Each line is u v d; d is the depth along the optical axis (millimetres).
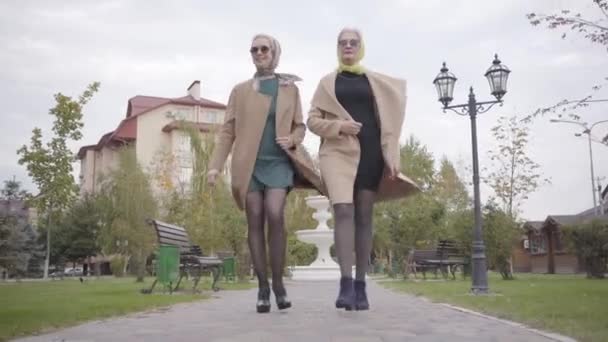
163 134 46031
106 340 3248
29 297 7602
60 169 23188
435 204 16609
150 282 16406
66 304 5992
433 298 7059
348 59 5027
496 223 16266
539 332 3592
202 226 16906
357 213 4926
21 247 23172
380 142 4930
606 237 17281
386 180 5012
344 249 4633
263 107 4938
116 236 29016
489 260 16531
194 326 3900
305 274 16375
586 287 9789
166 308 5613
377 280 15992
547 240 31172
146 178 29094
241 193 4953
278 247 4902
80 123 23562
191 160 27906
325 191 5074
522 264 35250
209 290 9977
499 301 6293
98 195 36688
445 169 35938
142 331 3652
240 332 3516
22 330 3627
